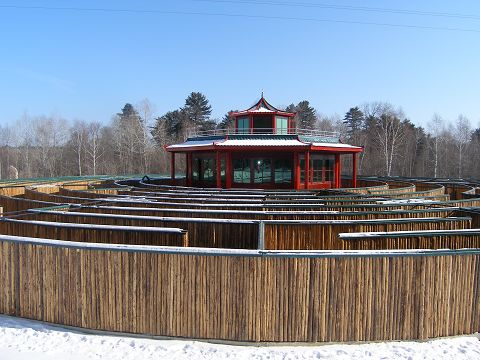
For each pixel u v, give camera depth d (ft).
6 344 31.30
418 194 84.74
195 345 31.83
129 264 33.40
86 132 335.67
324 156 134.92
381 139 277.23
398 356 29.76
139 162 301.63
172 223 48.47
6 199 74.90
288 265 31.99
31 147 338.75
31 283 35.73
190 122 346.33
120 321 33.68
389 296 32.27
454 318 33.04
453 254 32.73
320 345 32.01
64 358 29.48
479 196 86.89
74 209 59.67
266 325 32.17
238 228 46.47
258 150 123.54
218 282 32.37
